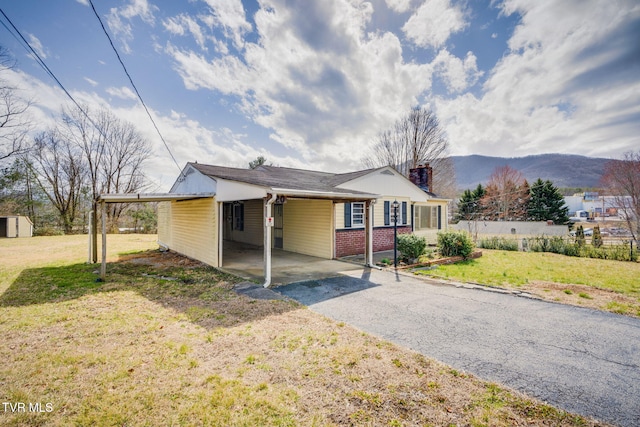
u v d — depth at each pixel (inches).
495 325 171.5
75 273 327.9
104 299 224.5
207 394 105.3
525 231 1066.7
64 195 1058.7
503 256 448.1
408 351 138.6
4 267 368.8
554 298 223.1
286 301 216.8
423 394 105.5
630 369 123.2
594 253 434.6
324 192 293.6
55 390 107.3
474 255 429.4
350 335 156.7
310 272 322.3
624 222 879.7
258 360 130.0
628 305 205.2
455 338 153.6
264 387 109.6
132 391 106.9
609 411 96.8
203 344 145.4
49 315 187.8
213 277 303.4
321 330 163.3
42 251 534.9
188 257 447.5
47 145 1019.3
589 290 245.9
